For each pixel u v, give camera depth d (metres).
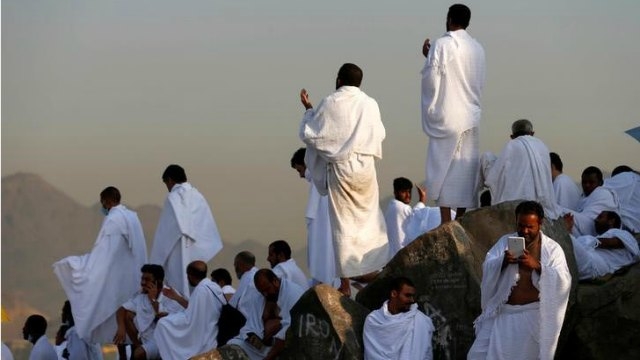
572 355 12.49
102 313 16.41
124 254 16.62
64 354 17.34
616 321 12.31
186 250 16.20
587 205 14.77
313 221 15.22
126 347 17.06
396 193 15.68
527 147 13.26
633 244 13.38
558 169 15.48
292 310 12.32
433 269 12.30
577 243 12.91
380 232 13.25
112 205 16.89
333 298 12.21
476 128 13.59
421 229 15.29
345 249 13.04
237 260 14.52
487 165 13.52
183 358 14.31
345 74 13.19
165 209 16.34
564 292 10.36
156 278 15.47
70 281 16.41
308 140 13.00
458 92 13.47
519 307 10.57
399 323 11.72
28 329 17.44
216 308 14.37
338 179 12.98
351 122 12.97
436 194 13.58
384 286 12.53
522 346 10.52
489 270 10.67
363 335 11.96
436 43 13.52
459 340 12.08
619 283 12.44
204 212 16.47
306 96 13.31
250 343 13.34
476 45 13.62
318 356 12.10
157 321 15.35
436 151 13.56
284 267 14.58
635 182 15.78
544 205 13.12
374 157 13.18
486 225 12.53
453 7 13.66
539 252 10.56
